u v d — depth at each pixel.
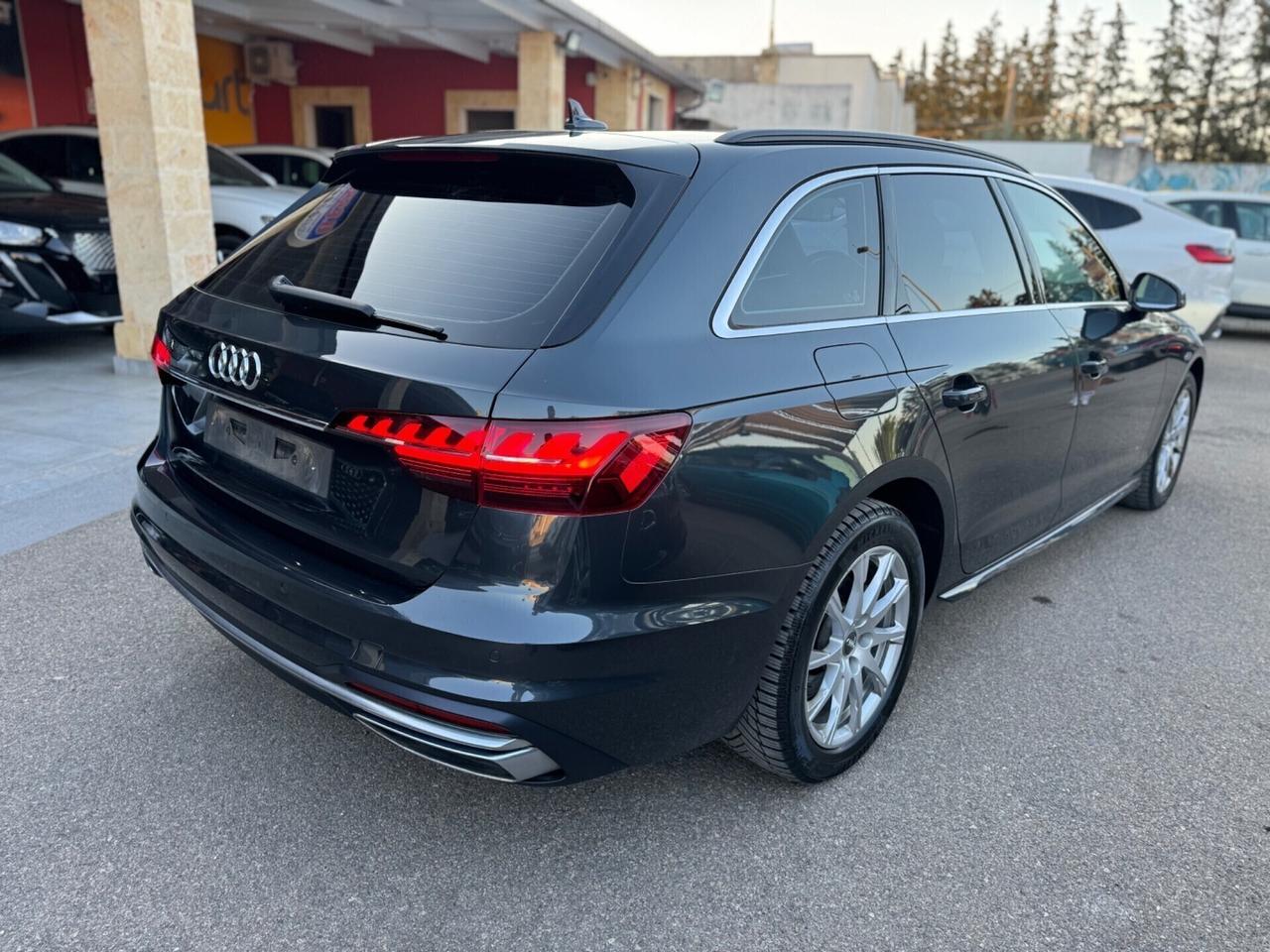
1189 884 2.31
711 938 2.11
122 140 6.18
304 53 14.87
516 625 1.88
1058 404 3.36
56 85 10.94
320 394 2.06
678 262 2.11
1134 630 3.68
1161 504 5.11
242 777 2.56
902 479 2.61
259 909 2.13
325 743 2.73
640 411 1.92
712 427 2.04
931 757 2.80
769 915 2.18
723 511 2.06
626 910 2.18
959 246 3.02
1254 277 11.37
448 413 1.87
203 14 12.57
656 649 2.01
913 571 2.73
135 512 2.75
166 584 3.63
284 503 2.25
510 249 2.16
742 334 2.19
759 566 2.16
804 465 2.23
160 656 3.13
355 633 2.03
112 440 5.14
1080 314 3.60
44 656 3.09
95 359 7.19
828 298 2.47
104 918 2.08
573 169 2.28
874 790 2.63
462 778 2.61
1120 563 4.35
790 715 2.39
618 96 14.30
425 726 1.95
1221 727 3.01
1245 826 2.53
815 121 31.94
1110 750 2.87
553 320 1.97
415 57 14.76
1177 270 8.99
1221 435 6.89
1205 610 3.88
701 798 2.57
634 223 2.12
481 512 1.88
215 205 8.48
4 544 3.88
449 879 2.25
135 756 2.63
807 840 2.42
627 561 1.94
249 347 2.26
